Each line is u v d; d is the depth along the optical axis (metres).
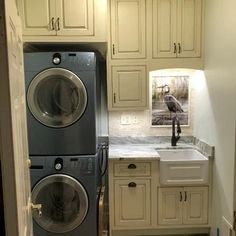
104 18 2.55
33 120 2.43
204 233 2.91
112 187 2.79
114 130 3.33
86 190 2.46
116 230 2.86
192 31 2.93
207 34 2.85
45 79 2.40
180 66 2.96
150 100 3.31
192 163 2.74
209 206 2.82
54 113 2.48
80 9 2.54
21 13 2.51
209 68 2.81
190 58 2.96
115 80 2.96
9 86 0.80
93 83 2.41
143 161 2.75
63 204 2.54
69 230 2.50
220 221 2.57
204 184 2.79
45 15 2.53
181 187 2.80
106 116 3.29
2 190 0.85
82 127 2.44
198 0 2.90
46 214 2.53
